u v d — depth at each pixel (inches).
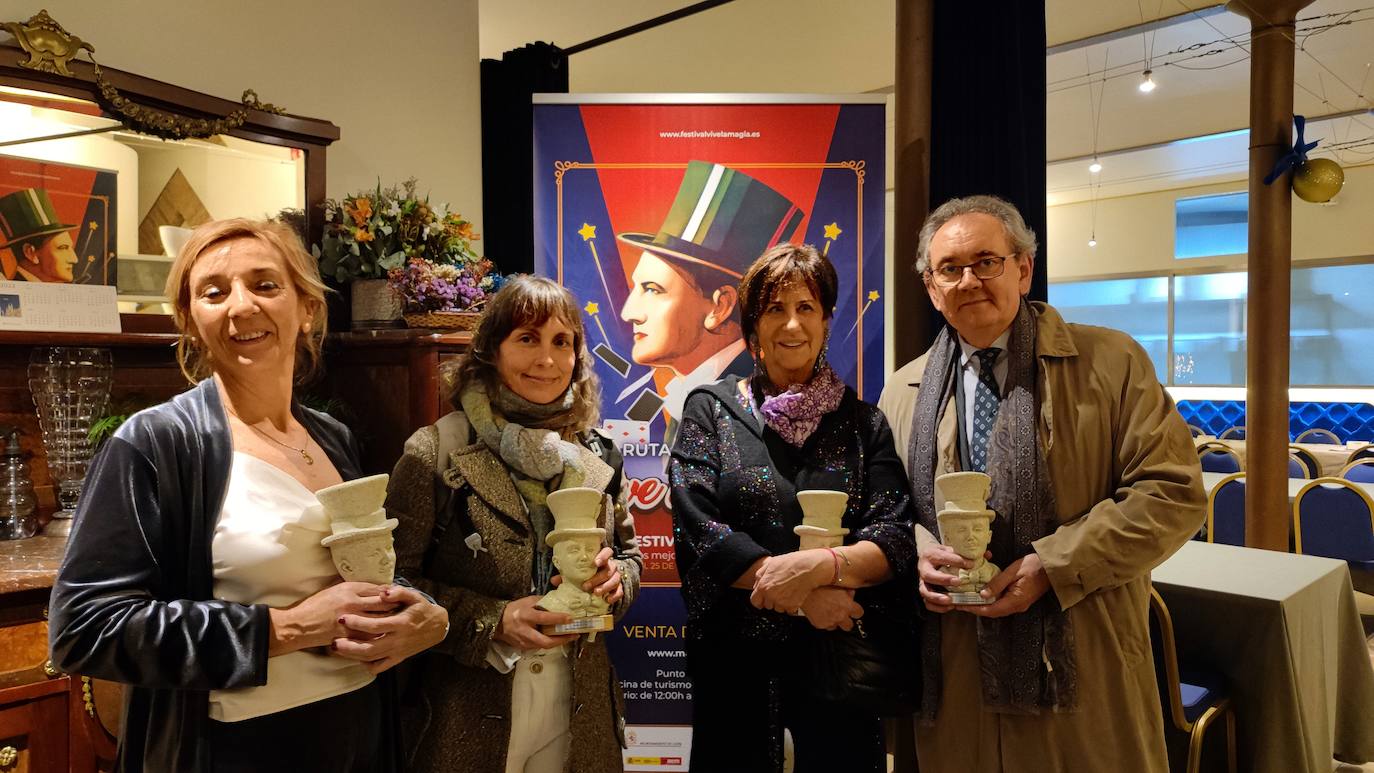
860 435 66.4
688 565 62.2
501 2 152.1
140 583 40.5
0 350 85.7
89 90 87.9
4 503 82.7
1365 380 311.7
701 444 66.2
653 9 155.9
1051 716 60.3
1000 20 107.9
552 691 58.2
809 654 61.4
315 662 43.7
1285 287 135.6
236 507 43.2
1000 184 108.2
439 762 55.1
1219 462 201.0
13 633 70.3
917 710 63.4
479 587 56.4
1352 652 104.7
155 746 42.5
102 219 90.3
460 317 98.5
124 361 94.4
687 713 99.3
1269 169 134.9
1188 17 173.9
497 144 161.8
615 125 102.0
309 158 107.5
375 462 99.7
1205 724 84.7
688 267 101.7
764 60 185.0
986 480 57.4
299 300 48.9
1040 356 63.9
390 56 121.1
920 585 60.8
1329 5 175.5
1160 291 352.2
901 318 112.6
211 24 100.4
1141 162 296.4
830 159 102.0
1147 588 64.9
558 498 54.6
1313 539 149.3
